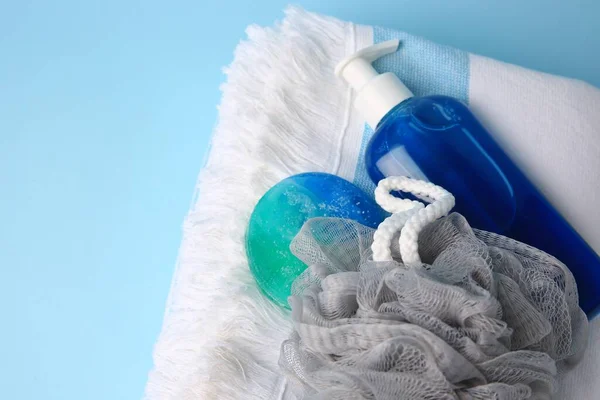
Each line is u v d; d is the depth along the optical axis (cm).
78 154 68
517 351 39
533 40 67
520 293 41
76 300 65
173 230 66
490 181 47
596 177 50
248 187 50
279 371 46
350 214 48
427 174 47
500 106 52
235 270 48
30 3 71
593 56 66
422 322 38
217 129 55
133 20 70
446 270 40
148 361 64
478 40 67
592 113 52
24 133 68
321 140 52
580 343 44
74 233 67
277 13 69
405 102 48
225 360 46
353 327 39
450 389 37
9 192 68
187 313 49
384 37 54
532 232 48
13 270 66
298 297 42
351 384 38
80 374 64
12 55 70
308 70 53
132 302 65
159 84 69
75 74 69
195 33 70
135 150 68
